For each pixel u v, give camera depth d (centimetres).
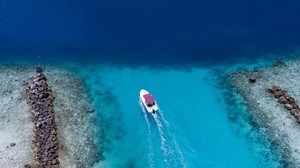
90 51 8088
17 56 7975
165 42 8294
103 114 6531
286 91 6794
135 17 9000
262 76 7231
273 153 5778
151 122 6306
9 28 8781
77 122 6353
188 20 8856
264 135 6053
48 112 6381
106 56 7950
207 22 8781
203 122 6344
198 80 7269
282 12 9000
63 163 5662
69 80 7275
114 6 9344
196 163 5644
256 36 8350
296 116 6269
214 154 5794
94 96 6906
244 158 5731
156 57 7906
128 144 5991
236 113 6481
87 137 6100
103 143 6016
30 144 5928
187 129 6206
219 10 9112
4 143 5947
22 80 7244
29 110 6531
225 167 5606
